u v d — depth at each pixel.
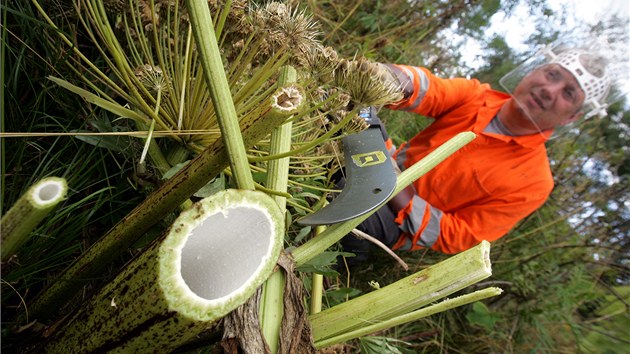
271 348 0.81
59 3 1.28
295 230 1.59
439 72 3.51
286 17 1.07
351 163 1.11
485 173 2.36
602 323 3.28
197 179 0.79
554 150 3.73
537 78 2.22
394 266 2.57
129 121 1.31
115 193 1.24
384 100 0.91
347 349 1.63
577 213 3.66
